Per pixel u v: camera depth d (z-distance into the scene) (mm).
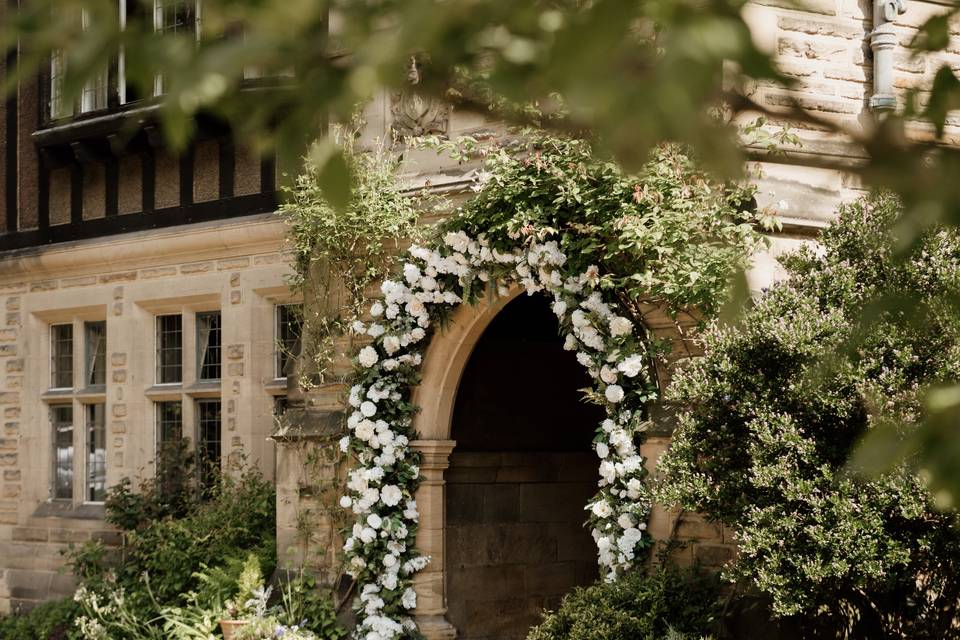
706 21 1272
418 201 9188
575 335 8094
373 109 9383
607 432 7895
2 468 13430
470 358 9969
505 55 1386
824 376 2014
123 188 12477
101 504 12695
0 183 13500
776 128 7629
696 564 7500
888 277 6203
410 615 9195
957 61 8133
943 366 5957
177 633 9531
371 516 8984
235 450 11500
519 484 10156
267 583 10055
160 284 12172
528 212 8055
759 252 7453
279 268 11266
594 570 10578
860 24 8023
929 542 5965
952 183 1454
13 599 13141
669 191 7375
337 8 1430
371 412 9070
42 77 13031
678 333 7785
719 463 6625
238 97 1498
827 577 6270
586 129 1448
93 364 12930
